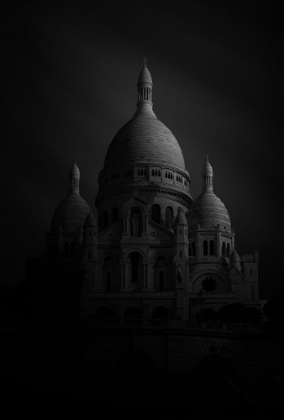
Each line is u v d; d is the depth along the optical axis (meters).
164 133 194.00
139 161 187.38
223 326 112.62
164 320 113.25
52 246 183.38
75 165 194.12
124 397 87.12
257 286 181.50
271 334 109.44
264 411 79.81
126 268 164.50
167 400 85.44
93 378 101.62
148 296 153.00
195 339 111.06
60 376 103.31
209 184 188.00
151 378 102.19
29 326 113.44
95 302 152.75
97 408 82.38
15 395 86.75
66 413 80.94
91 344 111.75
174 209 185.12
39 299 142.62
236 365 109.50
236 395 84.69
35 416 79.81
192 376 105.00
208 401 84.62
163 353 111.06
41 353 111.38
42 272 171.50
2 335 112.06
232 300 160.12
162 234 166.62
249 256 183.62
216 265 173.88
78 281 176.38
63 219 184.62
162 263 165.12
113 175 189.38
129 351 111.31
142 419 79.31
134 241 165.88
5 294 136.50
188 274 164.00
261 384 91.56
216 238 177.75
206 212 181.25
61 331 112.44
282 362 108.00
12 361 110.94
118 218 183.88
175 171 189.50
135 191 183.38
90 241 163.75
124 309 152.75
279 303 141.38
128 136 192.00
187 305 155.75
